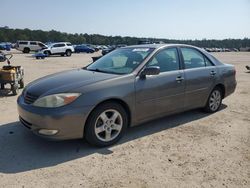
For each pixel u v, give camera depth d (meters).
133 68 4.78
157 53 5.11
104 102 4.30
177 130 5.23
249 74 14.61
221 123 5.69
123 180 3.45
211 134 5.05
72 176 3.53
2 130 5.11
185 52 5.67
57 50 35.97
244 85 10.60
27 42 41.56
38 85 4.50
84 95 4.09
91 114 4.18
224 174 3.63
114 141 4.49
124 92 4.44
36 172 3.62
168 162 3.94
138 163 3.89
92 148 4.36
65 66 19.45
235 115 6.28
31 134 4.90
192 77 5.56
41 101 4.05
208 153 4.25
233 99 7.96
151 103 4.86
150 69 4.61
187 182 3.43
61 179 3.45
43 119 3.93
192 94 5.63
